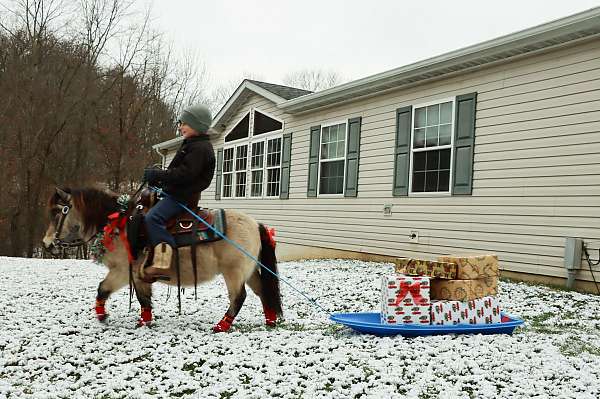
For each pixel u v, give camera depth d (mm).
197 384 4215
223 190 20312
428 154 11273
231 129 19859
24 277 10219
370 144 12914
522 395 3994
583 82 8500
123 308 7336
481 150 10102
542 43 8883
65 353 4980
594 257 8211
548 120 8984
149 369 4629
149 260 5609
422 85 11477
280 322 6547
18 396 3998
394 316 5672
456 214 10539
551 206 8875
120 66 30688
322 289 9102
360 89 12672
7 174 27219
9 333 5777
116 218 5773
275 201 16719
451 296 5809
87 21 29109
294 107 15359
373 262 12406
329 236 14211
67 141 29578
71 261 13758
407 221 11695
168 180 5613
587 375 4387
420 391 4062
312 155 15047
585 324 6438
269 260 6246
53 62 28484
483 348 5074
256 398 3945
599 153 8219
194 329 6113
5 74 27125
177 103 35781
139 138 32031
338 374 4398
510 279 9406
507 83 9695
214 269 5828
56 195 5973
